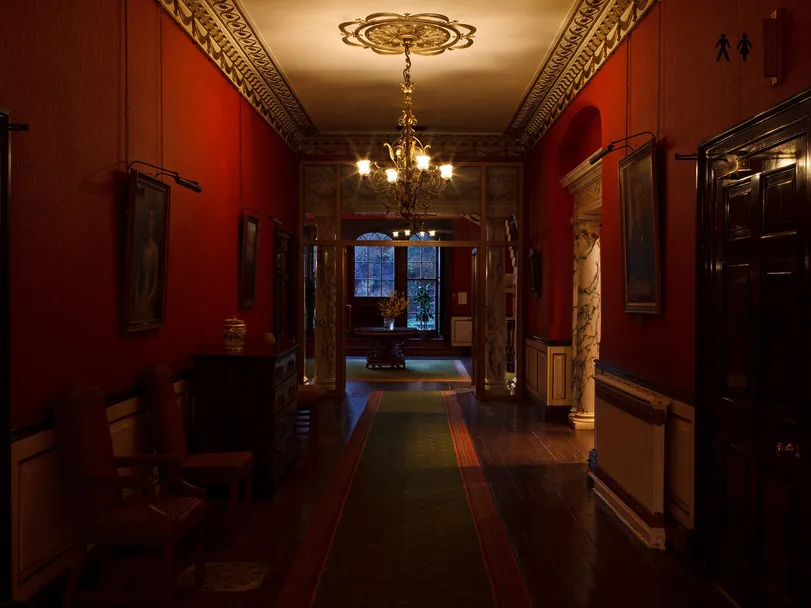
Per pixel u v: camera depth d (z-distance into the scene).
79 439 3.25
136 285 4.17
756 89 3.26
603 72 5.94
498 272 10.54
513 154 10.23
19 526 3.02
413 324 17.98
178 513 3.31
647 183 4.61
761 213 3.20
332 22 5.85
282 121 8.95
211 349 5.82
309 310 17.27
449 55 6.71
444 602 3.46
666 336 4.41
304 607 3.38
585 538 4.41
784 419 3.01
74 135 3.48
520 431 7.85
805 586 2.83
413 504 5.10
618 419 4.91
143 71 4.36
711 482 3.75
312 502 5.12
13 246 2.98
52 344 3.30
